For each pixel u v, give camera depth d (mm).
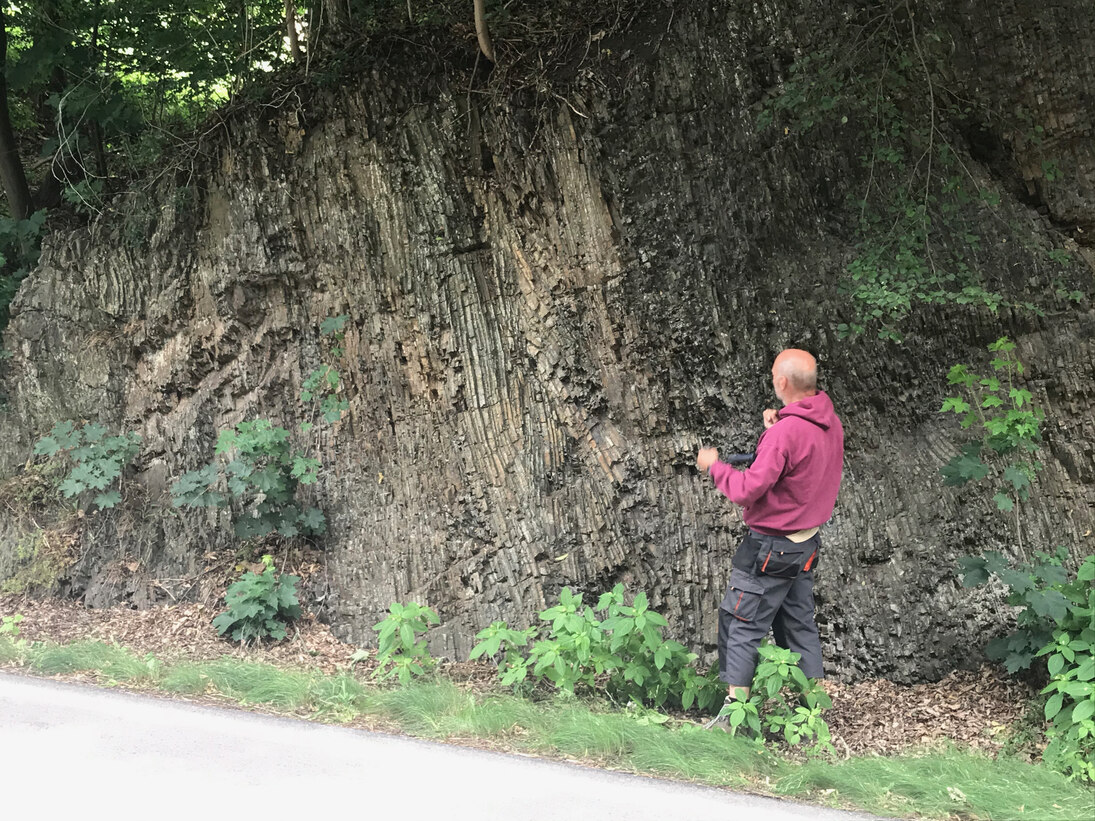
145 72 7809
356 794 3225
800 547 4016
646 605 4238
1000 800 3402
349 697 4363
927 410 5266
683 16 5734
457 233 5945
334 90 6336
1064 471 5086
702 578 5312
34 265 7734
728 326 5422
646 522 5453
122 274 6992
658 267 5539
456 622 5543
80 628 5832
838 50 5375
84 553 6496
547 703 4445
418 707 4223
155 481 6688
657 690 4414
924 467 5160
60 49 7430
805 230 5500
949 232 5324
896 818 3340
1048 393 5168
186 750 3590
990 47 5344
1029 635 4332
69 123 7863
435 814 3076
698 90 5605
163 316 6773
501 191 5930
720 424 5426
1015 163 5480
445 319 5914
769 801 3396
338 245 6250
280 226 6383
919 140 5441
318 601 5949
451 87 6113
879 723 4484
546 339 5738
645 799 3322
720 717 4035
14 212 7918
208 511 6402
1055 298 5219
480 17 5926
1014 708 4395
